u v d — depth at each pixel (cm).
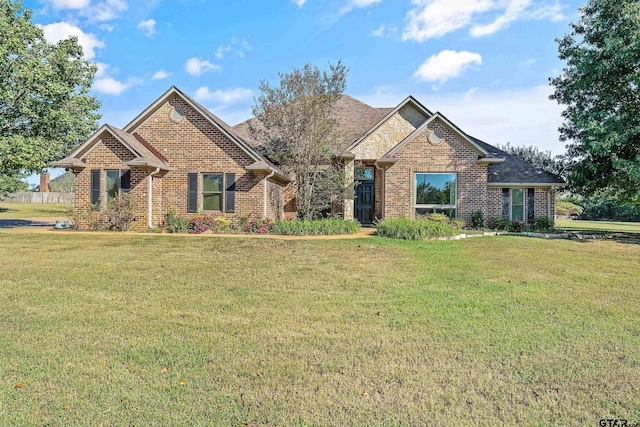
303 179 1873
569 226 2944
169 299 678
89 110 2205
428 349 470
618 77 1688
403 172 1905
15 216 3039
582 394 370
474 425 318
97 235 1517
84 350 453
